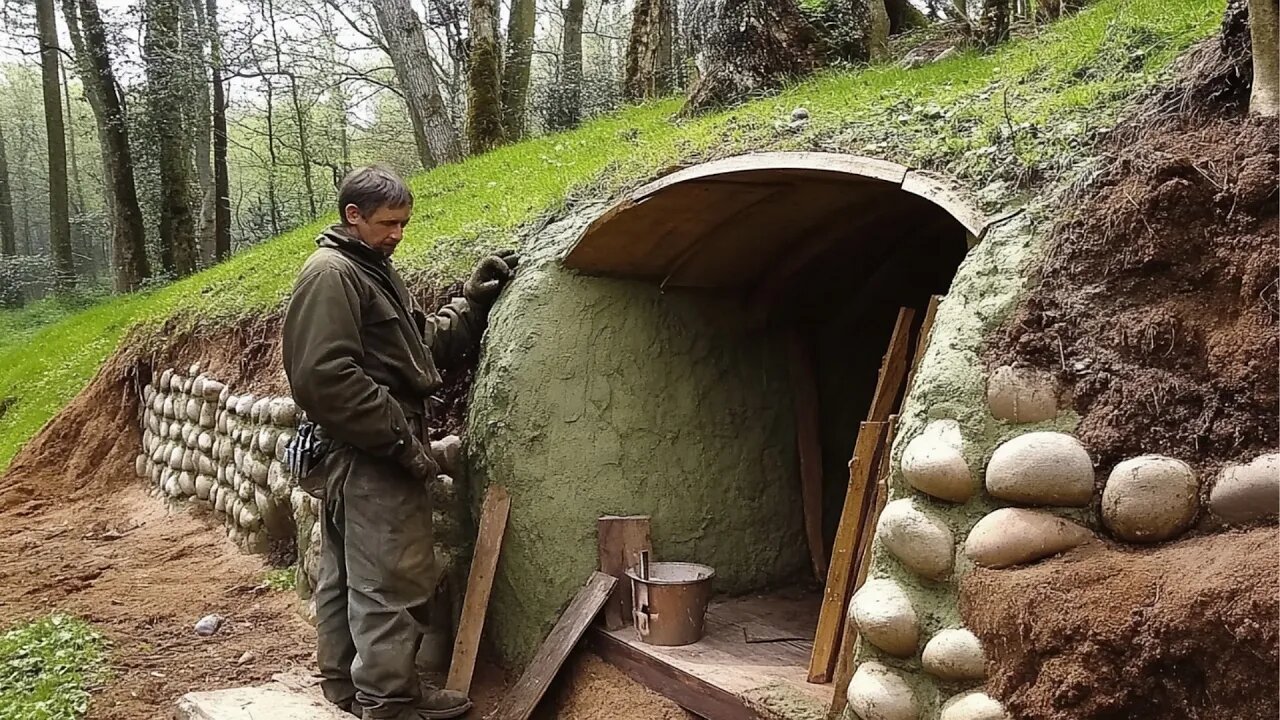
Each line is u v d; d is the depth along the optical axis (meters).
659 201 3.74
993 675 2.23
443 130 13.49
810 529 4.52
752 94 6.72
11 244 29.08
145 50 17.03
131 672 4.47
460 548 4.37
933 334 2.71
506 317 4.34
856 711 2.52
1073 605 2.06
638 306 4.37
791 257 4.32
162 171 17.14
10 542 7.25
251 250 12.05
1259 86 2.44
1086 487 2.22
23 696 4.20
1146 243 2.37
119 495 8.50
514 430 4.13
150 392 8.55
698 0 7.11
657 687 3.50
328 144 27.50
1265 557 1.87
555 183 5.94
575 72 15.75
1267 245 2.20
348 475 3.56
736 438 4.45
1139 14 4.20
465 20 17.09
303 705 3.80
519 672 4.03
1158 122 2.70
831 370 4.79
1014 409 2.39
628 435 4.20
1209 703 1.89
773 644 3.68
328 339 3.34
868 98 4.45
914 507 2.48
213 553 6.49
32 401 11.00
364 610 3.50
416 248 6.11
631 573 3.85
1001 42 5.64
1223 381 2.16
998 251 2.69
